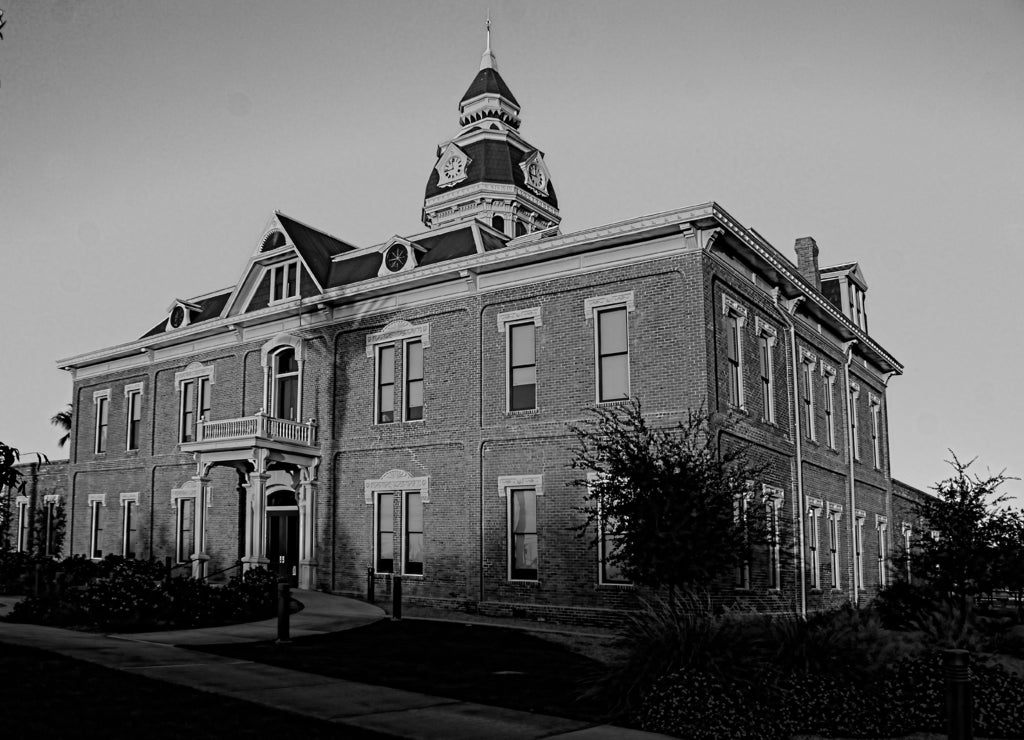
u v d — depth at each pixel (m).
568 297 24.12
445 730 10.42
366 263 30.09
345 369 29.03
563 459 23.55
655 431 20.56
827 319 30.50
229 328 32.25
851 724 11.73
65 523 38.91
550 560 23.39
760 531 17.48
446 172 46.78
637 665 12.25
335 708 11.23
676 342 22.12
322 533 28.61
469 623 21.59
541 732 10.69
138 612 19.09
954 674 9.80
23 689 10.86
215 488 32.12
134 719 9.79
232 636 17.73
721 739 10.95
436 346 26.75
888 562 34.06
